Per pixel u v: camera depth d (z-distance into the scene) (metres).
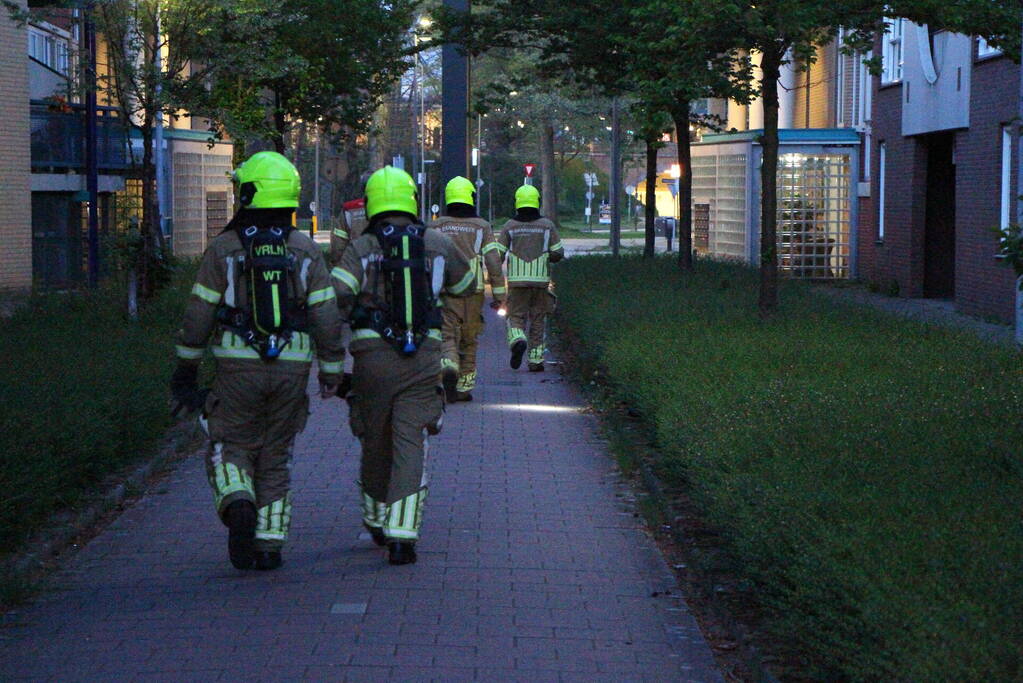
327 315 7.86
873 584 5.25
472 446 12.67
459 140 35.19
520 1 27.75
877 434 8.00
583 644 6.91
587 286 22.42
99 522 9.53
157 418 12.09
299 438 13.06
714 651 6.82
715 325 15.02
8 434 8.91
